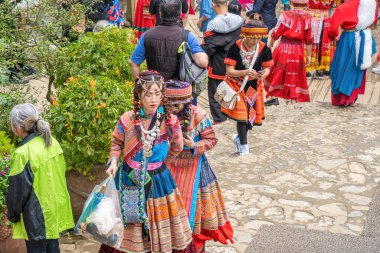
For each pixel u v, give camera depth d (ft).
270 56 22.82
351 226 18.42
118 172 14.01
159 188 13.76
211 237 15.39
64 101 17.61
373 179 21.84
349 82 29.30
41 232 14.46
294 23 27.84
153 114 13.73
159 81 13.28
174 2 17.38
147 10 31.40
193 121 14.93
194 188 14.78
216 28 26.30
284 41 28.50
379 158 23.76
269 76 29.27
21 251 16.17
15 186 14.12
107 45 19.67
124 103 17.51
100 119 17.11
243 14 41.27
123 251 13.91
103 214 13.16
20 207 14.24
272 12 33.53
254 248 16.93
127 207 13.67
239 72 22.54
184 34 17.46
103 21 29.81
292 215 19.19
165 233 13.78
